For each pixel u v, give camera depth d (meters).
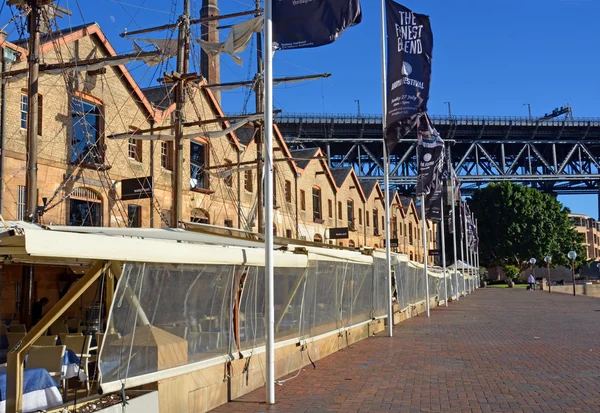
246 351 9.55
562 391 9.69
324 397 9.27
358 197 48.75
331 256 13.21
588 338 17.67
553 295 54.94
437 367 12.13
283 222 35.19
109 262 6.46
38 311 17.89
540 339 17.38
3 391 6.50
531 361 12.98
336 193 43.84
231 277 9.03
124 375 6.76
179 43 22.67
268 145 9.41
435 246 79.19
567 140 89.19
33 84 14.73
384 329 20.11
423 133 22.52
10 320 16.81
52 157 19.44
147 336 7.18
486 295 55.50
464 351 14.60
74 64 18.12
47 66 16.92
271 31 9.73
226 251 8.41
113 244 6.07
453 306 36.53
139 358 7.02
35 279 18.73
